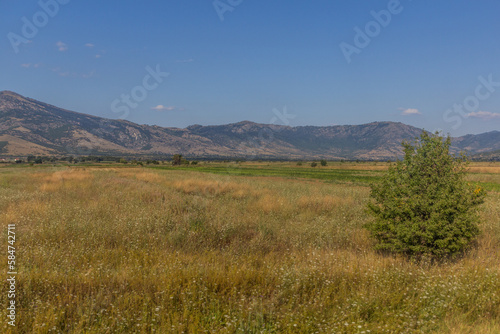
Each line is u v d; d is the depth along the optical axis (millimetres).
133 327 3879
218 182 23875
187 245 7832
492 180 40406
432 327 4051
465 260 6566
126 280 5250
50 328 3809
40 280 5012
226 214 11039
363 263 6352
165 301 4527
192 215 10578
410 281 5574
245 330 3877
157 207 12250
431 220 6832
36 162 89562
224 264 6207
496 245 7938
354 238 8680
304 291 5094
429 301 4695
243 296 4590
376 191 8180
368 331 3762
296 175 58969
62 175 30484
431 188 7270
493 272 5613
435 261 6609
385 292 4887
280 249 7977
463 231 6781
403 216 7301
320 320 4172
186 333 3885
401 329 3979
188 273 5438
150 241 7699
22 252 6402
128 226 8664
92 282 5094
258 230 9438
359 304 4531
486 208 12094
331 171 78562
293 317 4207
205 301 4617
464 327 3955
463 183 7387
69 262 6074
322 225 9586
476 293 4875
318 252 7152
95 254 6613
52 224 8375
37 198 13805
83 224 8625
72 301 4477
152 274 5434
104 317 4078
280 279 5473
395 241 7168
